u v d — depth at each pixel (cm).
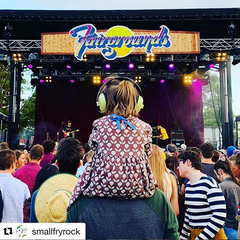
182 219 340
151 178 146
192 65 1263
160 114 1734
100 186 136
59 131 1694
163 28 1106
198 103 1717
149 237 136
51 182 216
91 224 135
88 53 1107
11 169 288
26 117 2266
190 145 1700
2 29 1217
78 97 1736
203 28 1217
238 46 1191
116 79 161
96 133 148
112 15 1099
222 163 309
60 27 1205
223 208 224
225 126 1376
